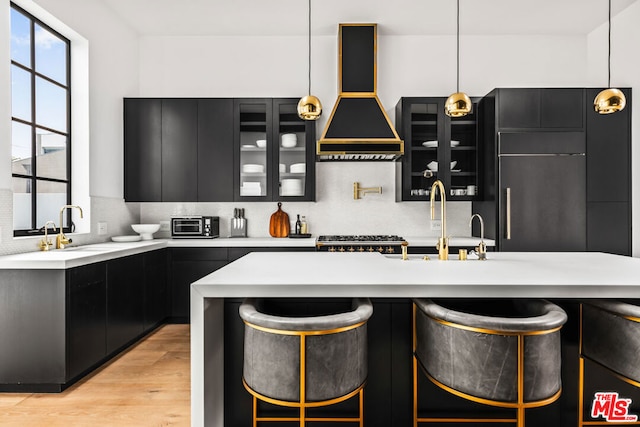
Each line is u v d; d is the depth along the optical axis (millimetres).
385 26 4359
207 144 4305
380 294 1646
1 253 2732
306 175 4312
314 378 1418
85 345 2750
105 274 2998
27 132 3119
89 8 3668
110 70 4043
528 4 3869
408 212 4629
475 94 4613
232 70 4645
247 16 4141
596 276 1811
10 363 2553
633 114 3910
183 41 4641
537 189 3859
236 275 1861
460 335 1456
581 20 4234
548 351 1409
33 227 3182
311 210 4641
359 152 3762
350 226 4641
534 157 3859
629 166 3877
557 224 3855
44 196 3346
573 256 2615
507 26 4375
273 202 4613
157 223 4652
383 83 4625
